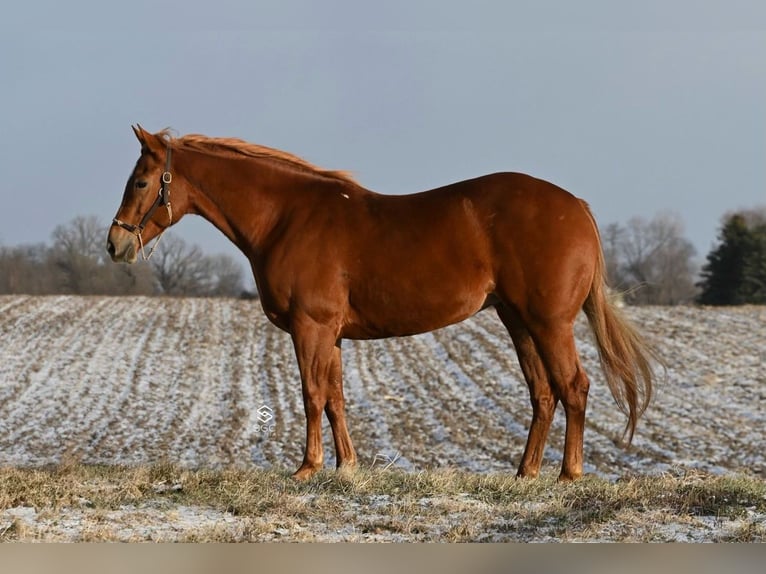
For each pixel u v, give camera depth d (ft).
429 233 37.76
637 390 39.06
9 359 123.85
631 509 32.30
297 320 38.58
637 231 298.97
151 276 250.57
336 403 40.04
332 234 38.52
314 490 35.32
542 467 71.00
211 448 83.41
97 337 137.90
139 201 40.70
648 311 156.87
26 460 76.84
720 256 262.06
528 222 37.14
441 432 90.68
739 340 132.16
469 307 37.99
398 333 39.06
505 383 111.45
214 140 41.32
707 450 81.97
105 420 95.35
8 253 253.24
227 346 133.59
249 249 40.60
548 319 37.19
